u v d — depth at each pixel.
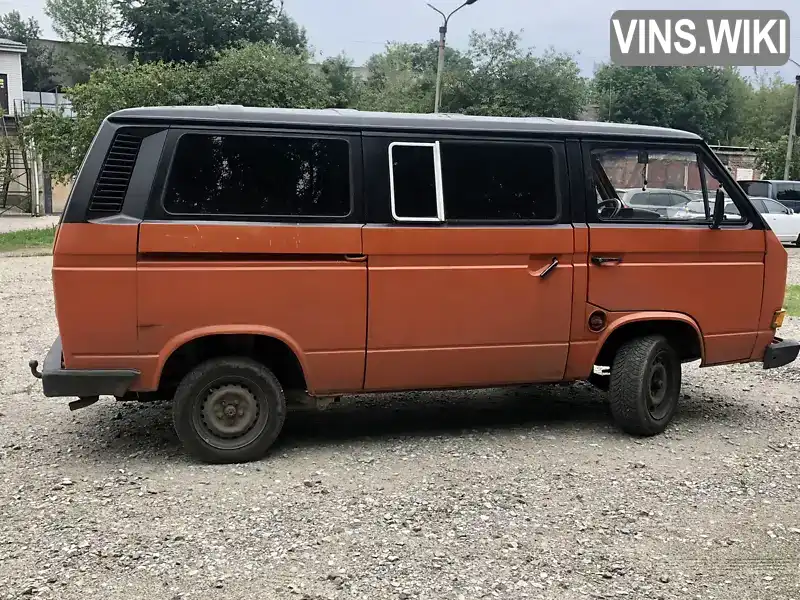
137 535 3.94
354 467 4.96
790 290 13.50
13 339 9.07
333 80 39.19
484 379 5.37
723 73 51.22
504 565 3.68
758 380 7.55
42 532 3.96
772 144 40.16
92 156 4.61
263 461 5.05
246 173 4.80
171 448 5.30
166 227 4.64
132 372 4.68
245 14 44.28
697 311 5.70
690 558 3.80
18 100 37.06
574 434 5.74
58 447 5.31
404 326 5.07
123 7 43.31
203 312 4.73
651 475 4.91
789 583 3.58
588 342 5.47
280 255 4.83
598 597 3.41
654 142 5.59
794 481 4.85
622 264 5.48
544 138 5.33
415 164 5.07
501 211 5.23
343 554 3.76
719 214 5.64
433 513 4.25
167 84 23.02
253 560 3.70
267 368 5.04
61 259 4.55
